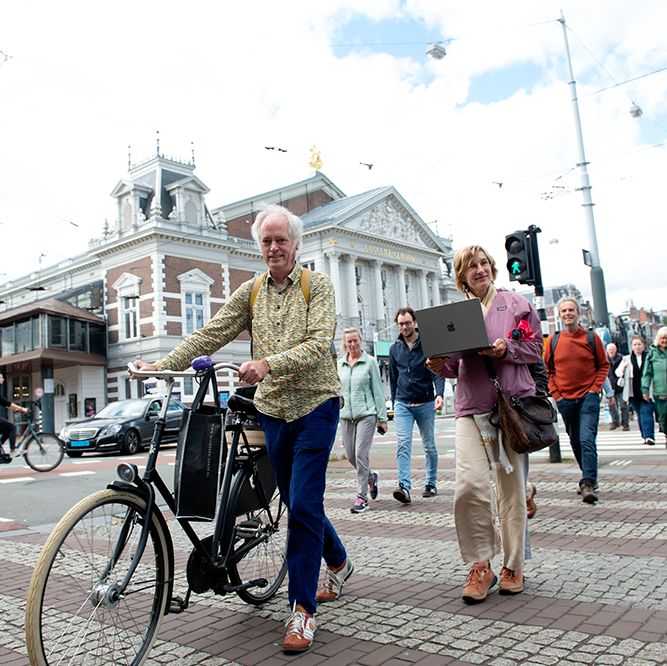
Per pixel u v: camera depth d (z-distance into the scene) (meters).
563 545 4.71
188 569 3.16
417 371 7.30
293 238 3.45
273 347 3.35
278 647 3.08
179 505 2.97
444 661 2.76
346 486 8.73
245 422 3.53
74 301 39.28
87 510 2.67
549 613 3.27
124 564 2.82
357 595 3.80
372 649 2.96
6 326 38.94
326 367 3.36
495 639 2.96
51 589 2.56
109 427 16.84
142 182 39.88
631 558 4.20
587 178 19.58
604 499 6.44
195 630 3.37
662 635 2.88
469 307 3.62
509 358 3.70
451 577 4.07
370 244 50.94
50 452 12.97
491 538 3.66
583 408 6.59
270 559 3.84
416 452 12.91
